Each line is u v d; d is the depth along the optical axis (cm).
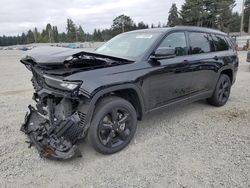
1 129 432
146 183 284
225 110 535
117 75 340
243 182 282
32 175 301
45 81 345
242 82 834
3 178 294
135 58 383
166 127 441
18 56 2958
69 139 319
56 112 348
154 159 334
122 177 296
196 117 491
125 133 362
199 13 5156
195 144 375
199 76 481
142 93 373
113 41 477
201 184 280
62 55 306
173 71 416
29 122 402
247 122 462
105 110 333
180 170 308
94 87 312
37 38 10381
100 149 338
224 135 406
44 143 338
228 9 5219
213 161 326
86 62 329
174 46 432
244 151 352
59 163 327
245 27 6188
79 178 296
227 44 578
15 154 347
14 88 791
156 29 449
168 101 426
